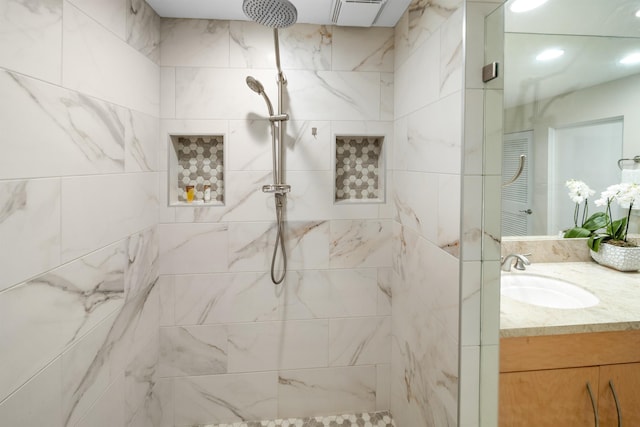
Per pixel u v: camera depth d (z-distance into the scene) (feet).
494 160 3.51
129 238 4.54
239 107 5.65
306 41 5.72
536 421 3.54
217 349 5.83
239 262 5.79
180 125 5.56
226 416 5.90
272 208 5.79
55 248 3.04
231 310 5.82
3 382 2.48
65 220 3.18
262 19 4.13
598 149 3.95
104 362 3.93
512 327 3.43
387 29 5.85
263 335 5.91
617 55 3.65
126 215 4.44
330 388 6.08
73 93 3.29
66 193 3.19
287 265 5.88
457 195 3.60
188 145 5.92
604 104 3.83
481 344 3.55
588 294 3.92
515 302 3.98
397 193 5.74
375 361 6.14
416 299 4.89
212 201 5.94
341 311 6.04
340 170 6.23
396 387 5.82
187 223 5.67
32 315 2.77
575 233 4.39
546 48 4.10
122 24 4.27
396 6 5.12
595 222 4.22
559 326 3.43
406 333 5.30
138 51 4.74
